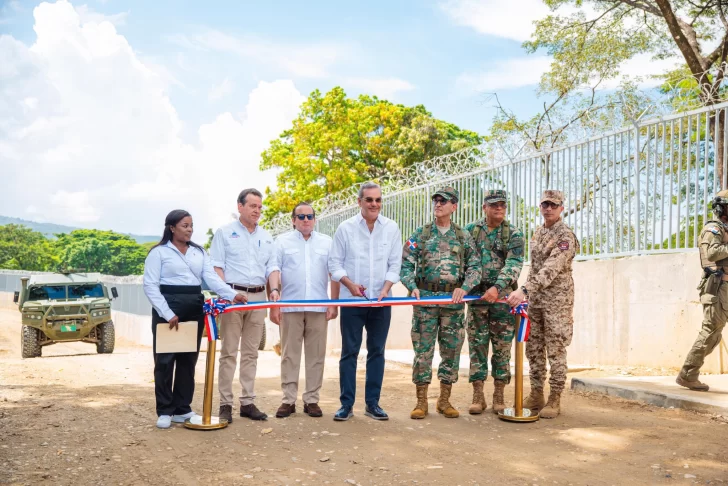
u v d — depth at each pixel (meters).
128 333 26.81
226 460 5.02
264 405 7.41
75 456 5.14
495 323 6.61
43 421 6.49
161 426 6.10
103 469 4.80
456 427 6.08
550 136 10.83
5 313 39.38
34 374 10.78
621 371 8.89
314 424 6.25
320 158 35.69
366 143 35.56
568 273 6.50
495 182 11.95
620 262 9.39
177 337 6.07
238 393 8.44
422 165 14.05
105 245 105.56
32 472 4.72
